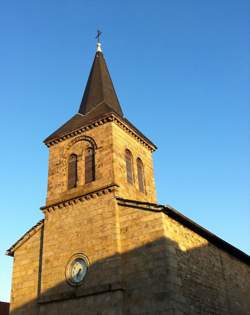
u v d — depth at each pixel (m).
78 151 26.16
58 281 21.83
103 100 29.06
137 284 19.11
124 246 20.50
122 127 26.50
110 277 19.88
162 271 18.72
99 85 30.52
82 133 26.50
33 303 22.45
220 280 23.08
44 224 24.39
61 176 25.81
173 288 18.28
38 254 23.97
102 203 22.48
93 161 25.03
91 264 20.95
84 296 20.33
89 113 28.25
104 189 22.80
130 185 24.80
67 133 26.91
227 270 24.53
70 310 20.50
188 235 21.52
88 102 29.53
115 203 22.00
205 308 20.31
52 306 21.31
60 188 25.36
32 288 23.02
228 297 23.17
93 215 22.45
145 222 20.36
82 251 21.75
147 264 19.28
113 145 24.67
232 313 22.89
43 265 22.95
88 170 25.00
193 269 20.69
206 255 22.64
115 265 20.00
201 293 20.52
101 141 25.23
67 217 23.56
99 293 19.86
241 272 26.55
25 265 24.09
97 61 33.00
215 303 21.45
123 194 23.44
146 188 26.98
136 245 20.09
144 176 27.44
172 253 19.36
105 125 25.69
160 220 19.89
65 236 22.98
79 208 23.34
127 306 18.88
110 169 23.81
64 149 26.83
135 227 20.61
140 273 19.28
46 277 22.44
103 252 20.86
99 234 21.58
